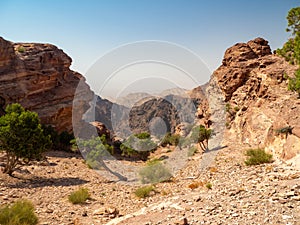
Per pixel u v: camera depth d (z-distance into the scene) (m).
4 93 42.09
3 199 13.48
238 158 21.56
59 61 53.16
